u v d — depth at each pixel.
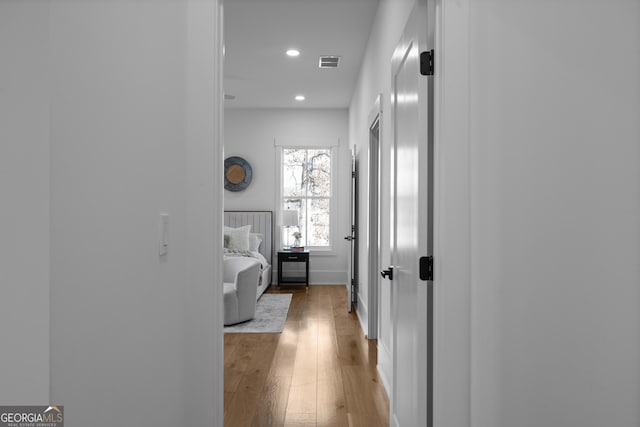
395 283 2.14
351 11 3.80
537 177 1.24
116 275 0.88
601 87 1.09
